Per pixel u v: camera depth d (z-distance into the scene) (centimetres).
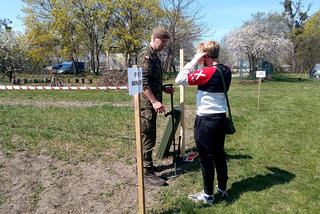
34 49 3806
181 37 4559
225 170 488
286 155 693
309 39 5972
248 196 504
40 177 570
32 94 1698
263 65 3953
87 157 639
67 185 548
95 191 530
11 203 510
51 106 1184
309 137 838
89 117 955
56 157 632
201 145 467
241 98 1655
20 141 693
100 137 757
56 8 3875
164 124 929
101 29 4128
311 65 6047
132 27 4006
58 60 4900
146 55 511
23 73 3641
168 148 653
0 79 3219
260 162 647
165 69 4459
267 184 546
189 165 623
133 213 474
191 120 1015
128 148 692
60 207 497
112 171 589
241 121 1008
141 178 413
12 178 567
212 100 459
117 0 3841
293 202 490
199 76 454
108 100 1477
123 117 969
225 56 4462
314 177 580
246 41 3956
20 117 926
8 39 3322
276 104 1438
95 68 4619
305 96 1825
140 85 403
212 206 476
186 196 506
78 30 3950
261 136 832
